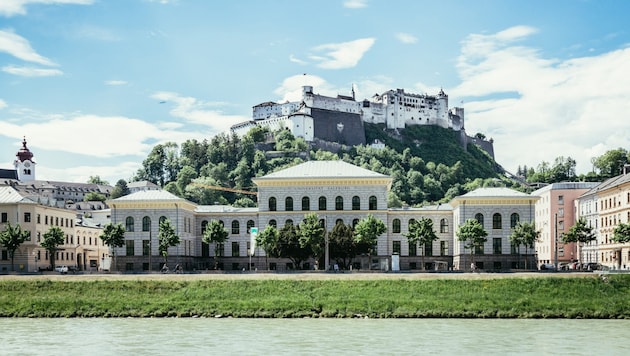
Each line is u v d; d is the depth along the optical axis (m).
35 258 182.88
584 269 165.75
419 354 87.38
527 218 175.00
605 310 122.62
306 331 106.06
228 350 90.38
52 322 118.75
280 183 180.38
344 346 92.88
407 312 122.69
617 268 182.88
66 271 166.25
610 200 193.62
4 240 165.25
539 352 88.44
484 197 174.62
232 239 190.00
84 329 109.62
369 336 101.00
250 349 91.00
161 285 137.00
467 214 175.75
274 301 128.38
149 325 114.00
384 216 178.50
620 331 105.62
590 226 199.88
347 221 179.00
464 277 136.25
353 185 179.62
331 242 167.12
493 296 128.88
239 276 139.25
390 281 135.38
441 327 110.06
